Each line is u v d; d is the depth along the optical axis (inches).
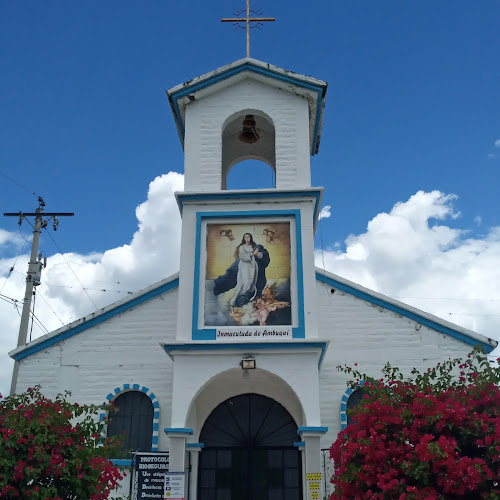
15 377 704.4
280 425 590.2
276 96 609.0
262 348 506.3
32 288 857.5
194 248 548.1
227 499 569.9
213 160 589.6
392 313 623.5
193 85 601.9
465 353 604.4
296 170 581.0
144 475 554.3
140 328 629.3
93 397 608.7
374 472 350.0
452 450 326.3
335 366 607.8
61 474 377.4
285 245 546.3
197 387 502.6
